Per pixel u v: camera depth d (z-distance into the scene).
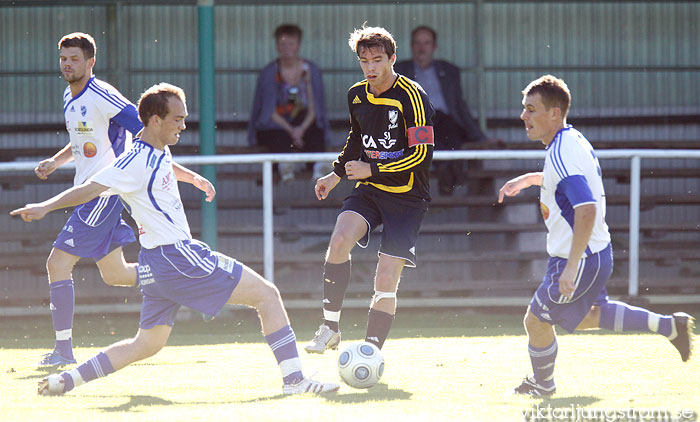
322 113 31.80
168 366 16.23
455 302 26.20
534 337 12.41
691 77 36.09
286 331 12.63
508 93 35.78
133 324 25.47
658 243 29.59
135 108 16.81
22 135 35.06
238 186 34.22
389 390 12.82
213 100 26.30
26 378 15.09
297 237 31.47
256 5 35.16
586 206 11.41
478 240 30.95
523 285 26.81
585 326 13.35
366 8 35.44
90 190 11.78
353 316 26.84
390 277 14.54
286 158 24.02
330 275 14.84
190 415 10.56
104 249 17.11
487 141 31.36
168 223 12.19
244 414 10.56
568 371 14.82
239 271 12.46
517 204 30.38
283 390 12.55
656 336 20.28
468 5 35.47
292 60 31.38
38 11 34.72
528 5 35.59
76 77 16.56
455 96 30.95
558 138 11.94
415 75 30.80
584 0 35.53
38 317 27.30
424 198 14.94
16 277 30.83
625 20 35.75
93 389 13.35
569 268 11.52
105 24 34.94
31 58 34.84
